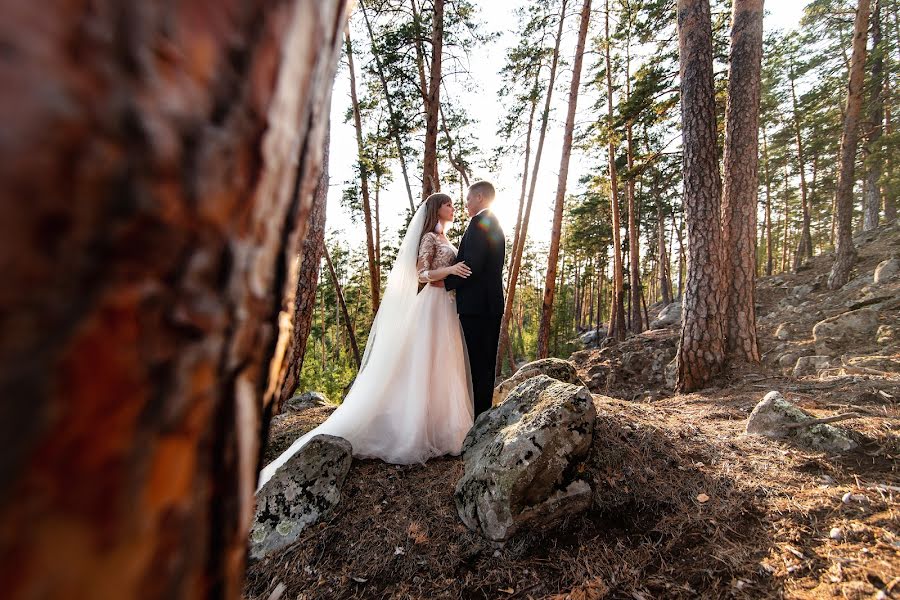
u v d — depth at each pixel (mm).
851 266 8859
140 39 204
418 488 2199
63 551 181
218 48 257
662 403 4176
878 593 1299
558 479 1867
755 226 5062
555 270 9039
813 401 3137
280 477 2156
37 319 160
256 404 362
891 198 12391
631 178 8859
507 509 1800
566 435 1919
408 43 8102
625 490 1980
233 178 282
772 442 2367
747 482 1970
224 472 311
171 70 222
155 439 232
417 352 2562
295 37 340
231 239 292
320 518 2055
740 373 4680
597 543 1763
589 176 16922
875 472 1954
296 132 373
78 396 180
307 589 1760
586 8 8703
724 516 1780
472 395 2795
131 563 219
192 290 253
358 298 24359
